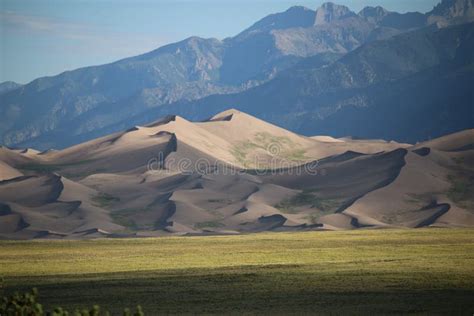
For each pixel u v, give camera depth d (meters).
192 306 147.62
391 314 131.12
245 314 135.25
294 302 149.12
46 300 163.38
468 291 156.75
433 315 129.25
